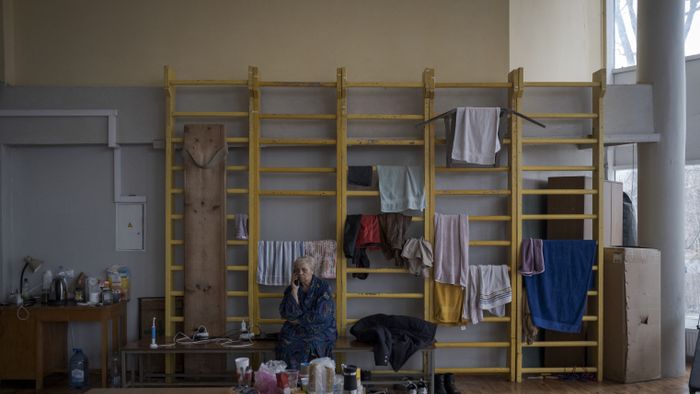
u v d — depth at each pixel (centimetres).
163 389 303
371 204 531
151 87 530
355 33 543
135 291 535
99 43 541
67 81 540
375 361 449
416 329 475
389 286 530
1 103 530
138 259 536
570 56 636
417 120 530
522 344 512
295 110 530
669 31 535
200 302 507
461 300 509
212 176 510
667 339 527
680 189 533
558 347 531
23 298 516
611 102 538
